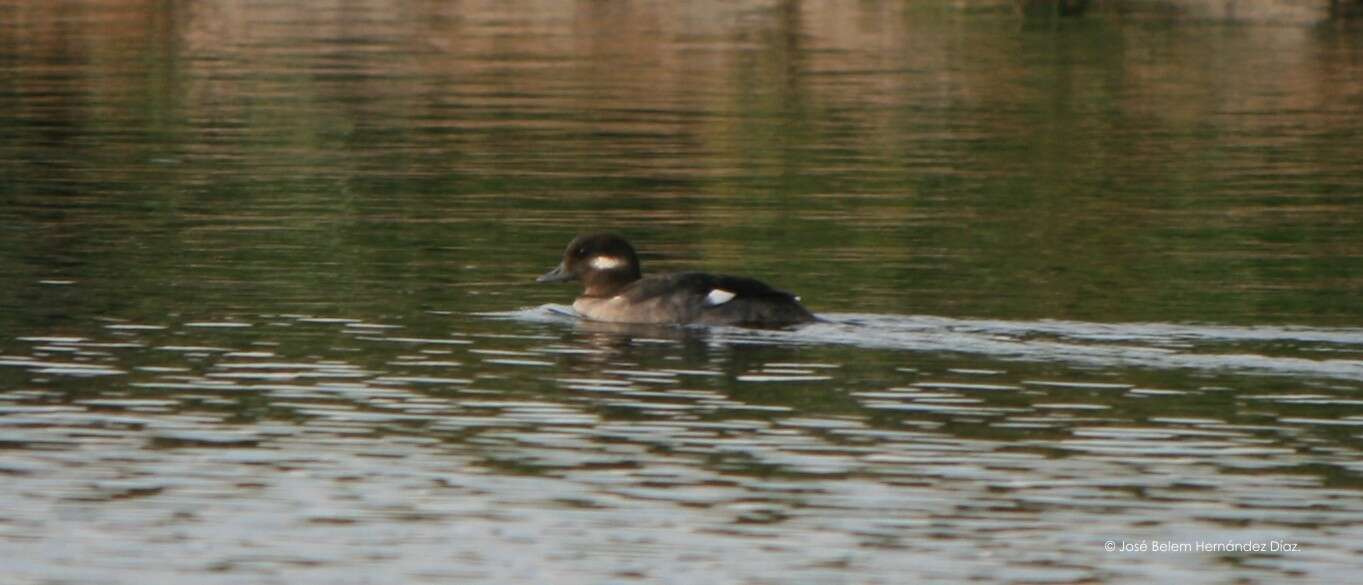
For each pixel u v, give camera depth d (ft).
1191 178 87.81
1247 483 44.80
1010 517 42.88
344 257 70.18
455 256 70.85
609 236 62.85
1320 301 63.46
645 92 112.06
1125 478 45.19
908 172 88.74
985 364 54.70
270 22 138.92
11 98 108.17
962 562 40.60
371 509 43.34
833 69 120.67
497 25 137.49
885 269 68.90
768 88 113.50
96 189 83.35
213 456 46.70
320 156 91.97
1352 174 88.79
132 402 50.88
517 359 55.52
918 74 118.83
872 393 51.70
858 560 40.73
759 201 81.92
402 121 102.06
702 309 59.67
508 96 110.52
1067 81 116.57
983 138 97.81
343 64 121.70
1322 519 42.73
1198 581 39.75
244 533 42.09
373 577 39.83
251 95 109.91
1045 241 74.18
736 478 45.19
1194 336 57.98
